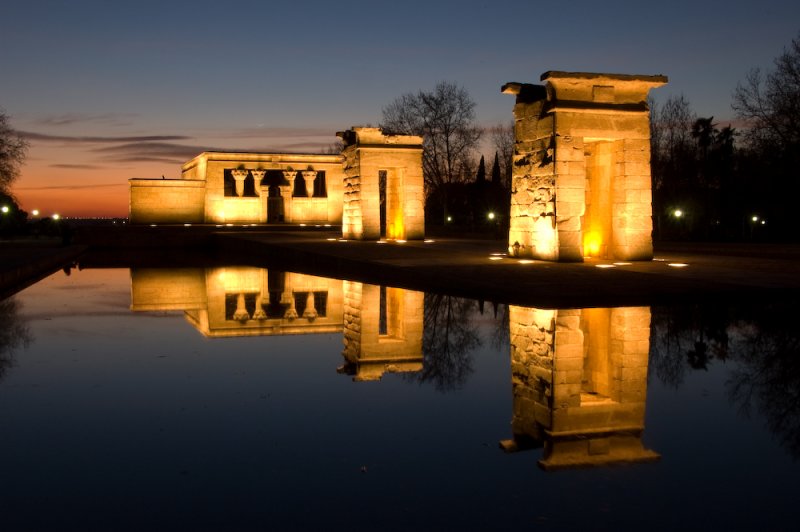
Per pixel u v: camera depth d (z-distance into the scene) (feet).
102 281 82.64
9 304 60.49
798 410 23.68
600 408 24.57
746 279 54.95
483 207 221.46
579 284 53.52
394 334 41.88
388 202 126.52
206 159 175.22
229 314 53.57
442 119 187.11
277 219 190.90
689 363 30.86
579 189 70.54
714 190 168.25
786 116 125.39
